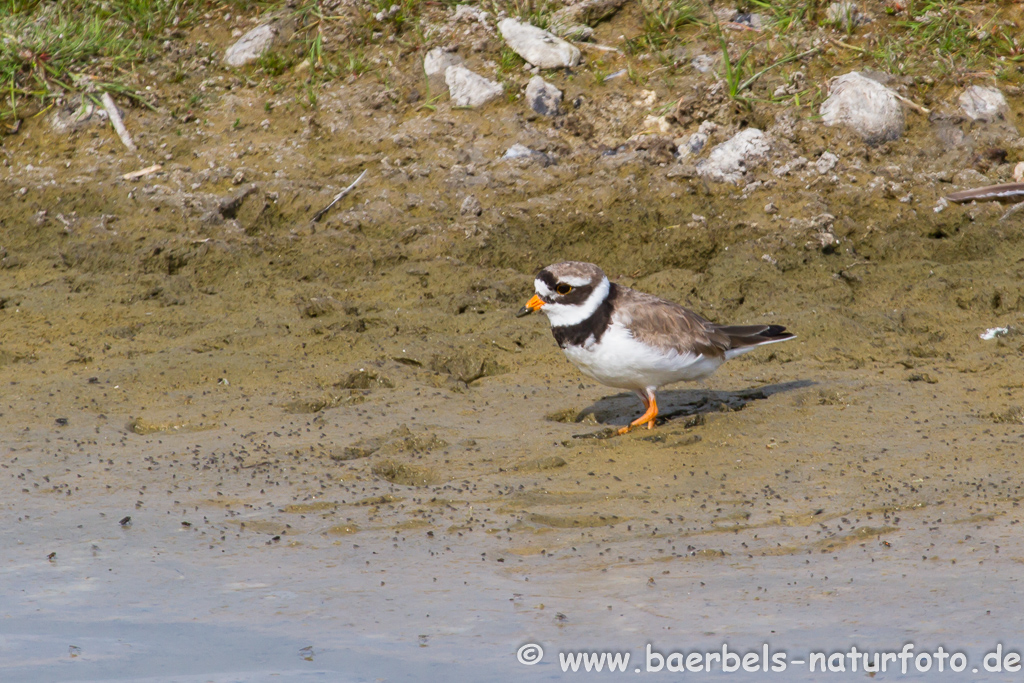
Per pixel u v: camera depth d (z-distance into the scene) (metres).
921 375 11.88
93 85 17.31
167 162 16.56
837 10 18.64
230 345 12.86
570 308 10.45
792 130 16.62
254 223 15.59
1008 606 6.99
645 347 10.32
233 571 7.82
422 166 16.41
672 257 15.05
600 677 6.32
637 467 9.72
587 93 17.58
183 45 18.52
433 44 18.27
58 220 15.48
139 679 6.36
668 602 7.21
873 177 15.97
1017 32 18.19
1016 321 13.07
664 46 18.38
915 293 13.95
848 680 6.22
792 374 12.23
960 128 16.78
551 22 18.61
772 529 8.34
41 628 7.04
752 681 6.27
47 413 11.09
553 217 15.38
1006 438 10.01
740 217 15.46
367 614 7.14
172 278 14.39
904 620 6.87
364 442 10.36
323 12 19.02
